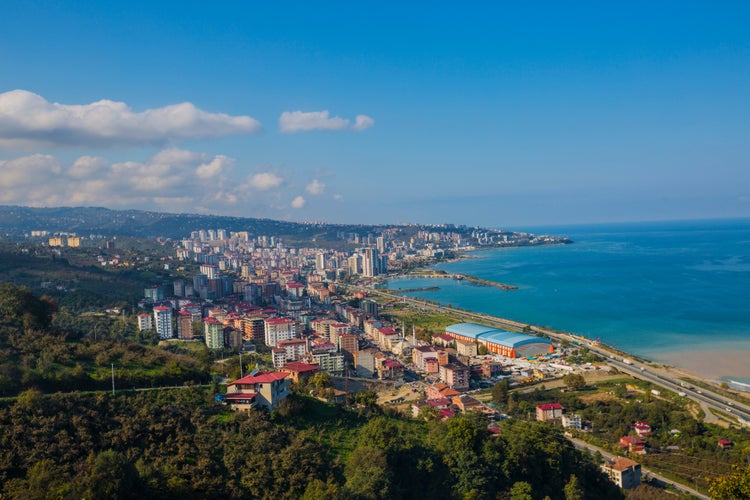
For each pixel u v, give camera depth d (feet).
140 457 402.11
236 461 417.28
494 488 445.78
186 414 469.16
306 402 552.41
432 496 433.48
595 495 493.77
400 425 579.48
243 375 611.06
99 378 516.73
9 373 482.69
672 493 570.05
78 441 401.08
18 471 366.02
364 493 387.75
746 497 229.25
